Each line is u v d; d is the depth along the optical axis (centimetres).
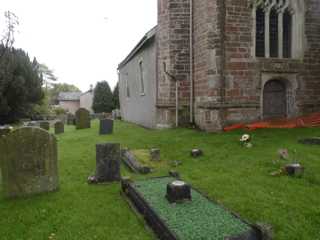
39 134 537
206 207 416
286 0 1202
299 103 1233
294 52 1223
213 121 1109
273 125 1106
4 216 451
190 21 1262
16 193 527
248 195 496
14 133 518
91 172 698
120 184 599
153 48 1439
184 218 378
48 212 463
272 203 460
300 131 1004
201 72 1194
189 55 1278
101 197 527
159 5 1315
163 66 1310
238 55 1131
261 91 1173
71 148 1032
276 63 1188
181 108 1285
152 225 402
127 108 2277
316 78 1255
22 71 2364
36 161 537
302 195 488
